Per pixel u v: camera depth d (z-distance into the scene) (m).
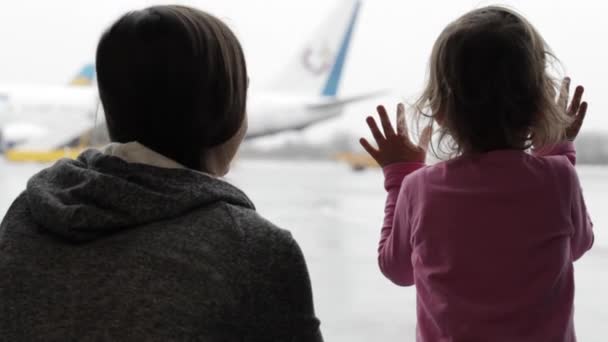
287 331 0.89
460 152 1.35
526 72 1.26
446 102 1.32
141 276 0.86
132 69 0.94
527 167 1.27
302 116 21.03
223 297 0.86
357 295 3.76
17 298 0.87
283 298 0.89
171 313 0.84
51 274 0.88
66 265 0.88
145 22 0.95
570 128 1.40
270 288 0.88
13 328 0.86
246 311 0.87
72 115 17.33
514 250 1.23
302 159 28.16
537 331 1.21
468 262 1.24
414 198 1.35
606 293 3.71
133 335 0.83
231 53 0.98
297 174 19.89
